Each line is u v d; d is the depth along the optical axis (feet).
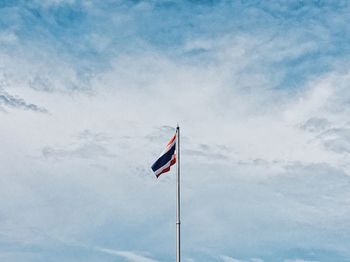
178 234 43.60
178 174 46.01
